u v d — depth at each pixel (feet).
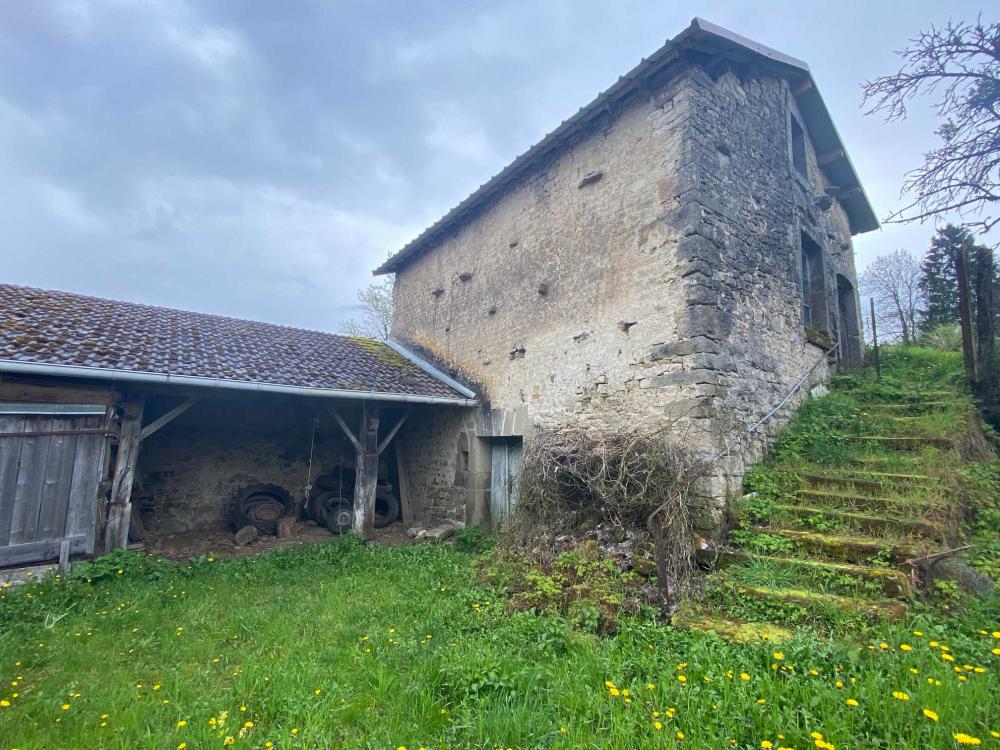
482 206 29.14
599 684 9.12
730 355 17.90
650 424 17.85
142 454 27.22
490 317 27.37
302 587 17.47
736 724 7.54
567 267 22.71
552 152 24.36
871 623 10.14
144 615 14.17
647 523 14.29
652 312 18.63
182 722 8.55
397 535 28.17
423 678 9.76
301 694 9.30
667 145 19.24
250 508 28.14
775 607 11.28
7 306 21.67
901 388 23.67
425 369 31.14
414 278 35.94
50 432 17.89
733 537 15.06
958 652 8.89
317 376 23.67
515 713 8.16
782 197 23.02
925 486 15.03
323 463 32.63
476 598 14.57
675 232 18.33
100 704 9.38
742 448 17.54
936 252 54.54
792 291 22.52
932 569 11.76
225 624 13.70
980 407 20.59
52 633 13.03
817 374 23.81
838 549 12.98
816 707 7.70
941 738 6.77
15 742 8.15
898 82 22.30
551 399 22.50
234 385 20.01
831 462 17.93
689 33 17.93
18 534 16.97
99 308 25.67
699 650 9.73
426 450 31.27
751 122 21.90
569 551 15.81
